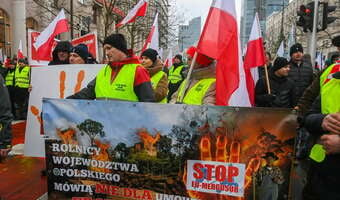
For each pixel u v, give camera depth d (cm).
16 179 506
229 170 236
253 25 489
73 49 536
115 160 259
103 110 258
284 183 226
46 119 269
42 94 521
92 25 2653
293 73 659
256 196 231
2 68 1176
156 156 250
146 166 253
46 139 272
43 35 696
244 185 234
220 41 325
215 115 235
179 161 245
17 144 732
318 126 218
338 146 196
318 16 1028
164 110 245
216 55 324
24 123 1027
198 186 243
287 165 225
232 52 327
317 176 222
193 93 352
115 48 345
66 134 268
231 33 327
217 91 328
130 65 345
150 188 254
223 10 326
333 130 200
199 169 242
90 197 269
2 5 2111
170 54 1683
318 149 223
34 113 530
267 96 538
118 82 343
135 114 251
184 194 247
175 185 248
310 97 272
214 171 239
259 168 230
